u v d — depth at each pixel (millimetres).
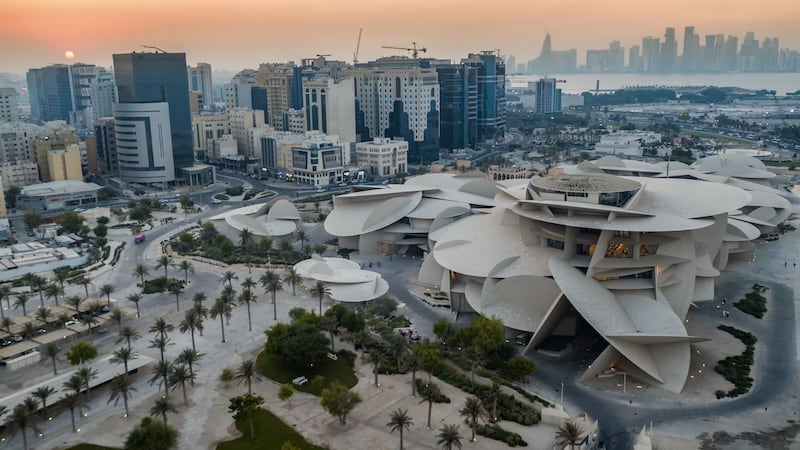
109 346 149375
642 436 106562
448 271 171375
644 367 128500
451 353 142250
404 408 119875
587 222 149000
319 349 134000
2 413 107500
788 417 115938
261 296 183250
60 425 114125
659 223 146625
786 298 180000
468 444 107625
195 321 145250
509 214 175000
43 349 138875
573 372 135375
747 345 147125
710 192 169500
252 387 128750
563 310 145750
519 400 122000
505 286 149875
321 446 107312
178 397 124438
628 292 149625
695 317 165250
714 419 115625
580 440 104812
